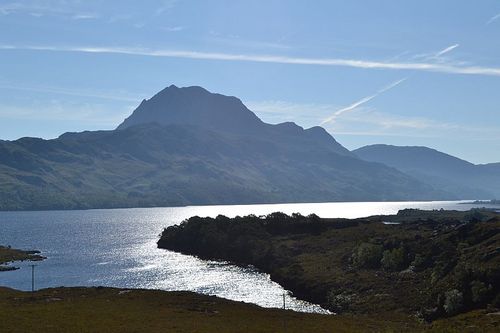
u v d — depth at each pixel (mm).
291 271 158375
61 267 191500
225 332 76500
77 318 84312
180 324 81625
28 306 96500
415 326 87062
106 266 194250
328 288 133875
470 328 79500
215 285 152500
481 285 102000
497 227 145250
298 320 89250
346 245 187375
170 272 178500
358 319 92875
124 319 84625
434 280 118750
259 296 136000
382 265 148750
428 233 176750
